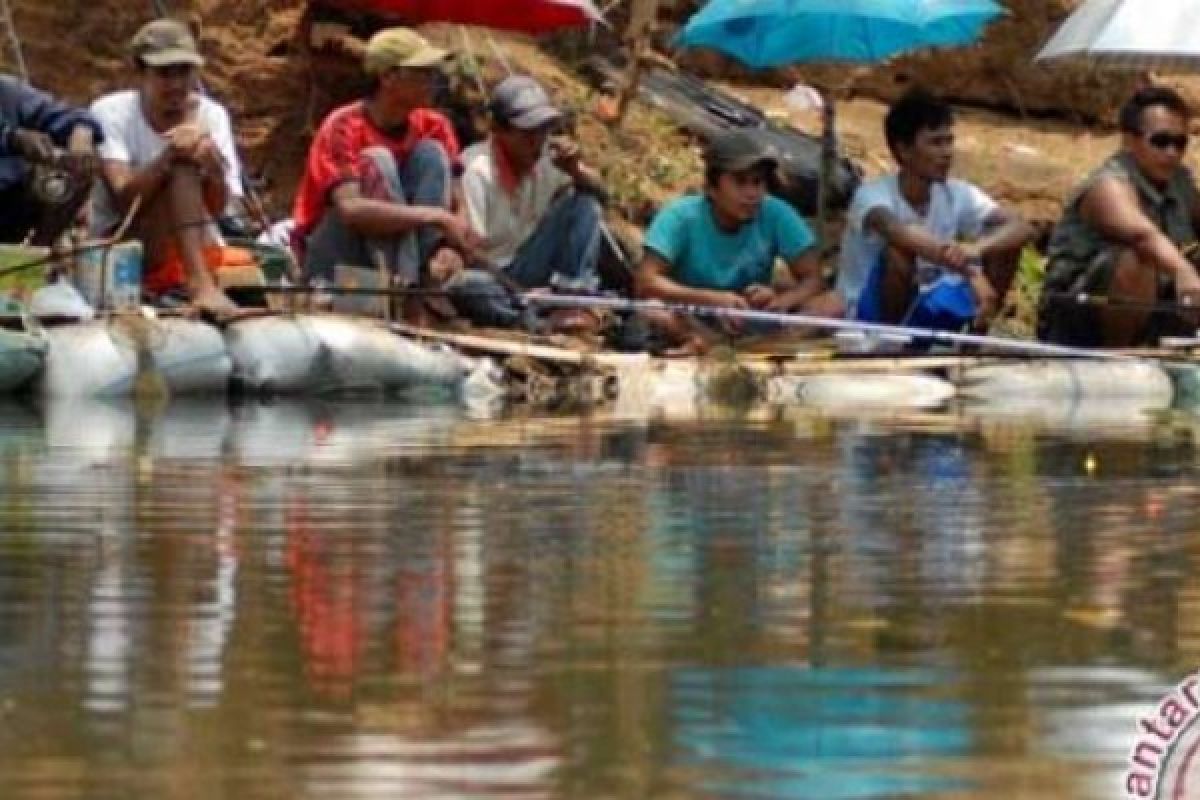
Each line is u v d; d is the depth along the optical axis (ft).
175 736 28.07
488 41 103.30
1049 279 84.17
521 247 82.84
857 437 61.21
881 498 48.03
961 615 35.04
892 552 40.81
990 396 76.38
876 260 83.61
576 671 31.27
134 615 34.86
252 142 99.35
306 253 81.41
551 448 57.31
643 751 27.37
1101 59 92.27
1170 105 83.15
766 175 82.58
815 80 115.44
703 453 56.59
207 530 42.86
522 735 28.07
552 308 81.56
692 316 81.46
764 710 29.27
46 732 28.19
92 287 73.92
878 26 91.30
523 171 82.48
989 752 27.37
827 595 36.63
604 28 105.91
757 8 90.94
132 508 45.65
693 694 30.04
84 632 33.63
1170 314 83.05
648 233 83.25
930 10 90.94
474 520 44.32
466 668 31.48
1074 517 45.37
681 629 33.96
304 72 99.96
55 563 39.24
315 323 73.82
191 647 32.71
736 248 82.74
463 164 82.48
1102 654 32.42
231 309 74.18
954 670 31.37
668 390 75.97
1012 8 118.21
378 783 26.07
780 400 74.74
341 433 60.90
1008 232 84.58
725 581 37.76
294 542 41.50
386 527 43.32
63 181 75.10
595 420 65.82
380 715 28.99
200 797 25.61
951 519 44.96
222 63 98.99
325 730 28.27
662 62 107.86
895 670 31.40
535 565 39.14
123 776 26.35
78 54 98.12
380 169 80.18
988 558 40.14
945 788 25.99
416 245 80.53
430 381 74.90
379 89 81.15
